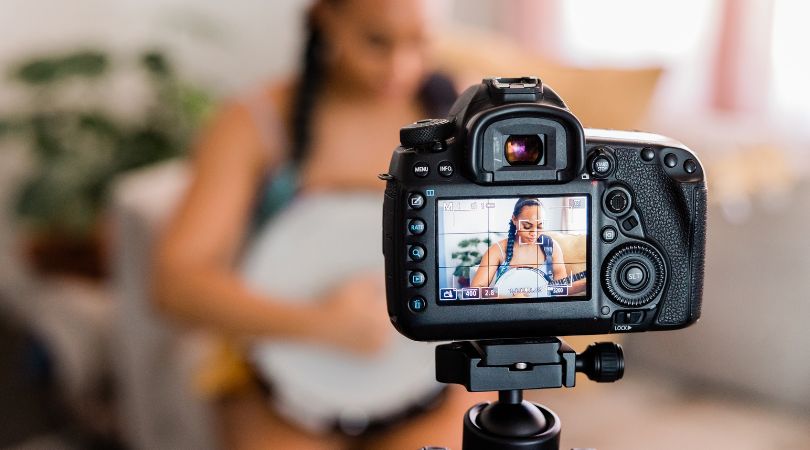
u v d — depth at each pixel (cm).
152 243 147
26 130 216
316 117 122
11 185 243
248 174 122
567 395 139
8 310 247
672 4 214
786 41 195
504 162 55
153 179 159
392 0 112
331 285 117
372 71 116
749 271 141
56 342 186
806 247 137
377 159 123
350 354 114
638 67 144
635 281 57
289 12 258
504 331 57
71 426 199
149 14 260
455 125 56
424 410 116
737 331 142
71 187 206
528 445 53
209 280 115
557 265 57
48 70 212
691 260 58
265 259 117
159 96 230
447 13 253
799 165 164
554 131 55
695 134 172
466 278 56
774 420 133
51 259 204
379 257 117
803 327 135
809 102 193
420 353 115
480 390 55
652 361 149
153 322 152
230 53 270
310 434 116
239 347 119
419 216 55
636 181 57
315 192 122
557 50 238
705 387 145
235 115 124
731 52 204
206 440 142
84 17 251
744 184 152
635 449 124
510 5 249
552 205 56
